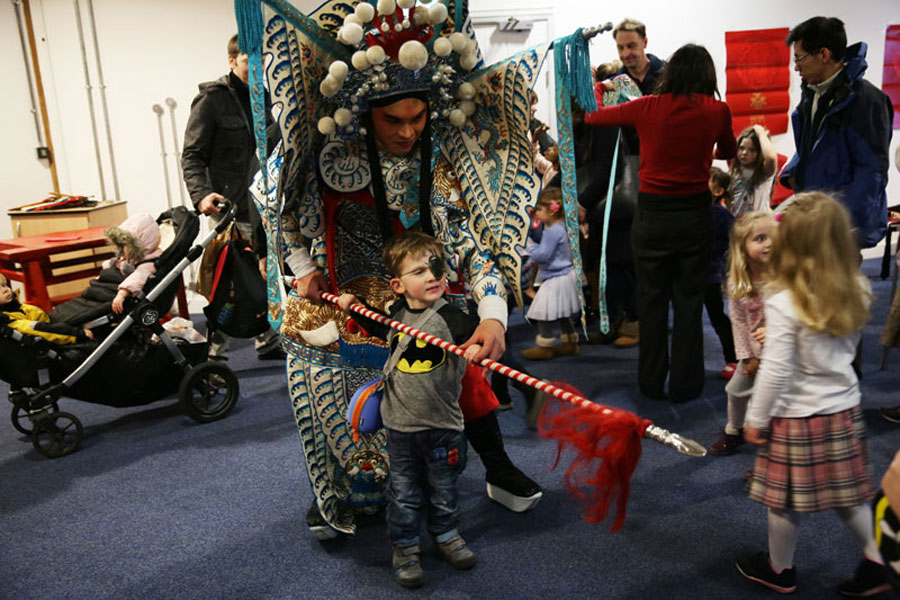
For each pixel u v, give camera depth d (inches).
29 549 97.7
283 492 110.3
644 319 133.4
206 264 152.7
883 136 113.4
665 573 85.5
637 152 160.2
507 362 128.9
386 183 83.1
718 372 148.8
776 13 235.0
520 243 83.3
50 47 222.8
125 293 130.0
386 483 94.4
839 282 72.1
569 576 85.9
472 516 100.2
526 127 80.0
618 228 163.3
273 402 148.5
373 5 75.1
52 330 126.0
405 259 79.4
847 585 78.7
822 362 73.7
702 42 235.9
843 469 74.9
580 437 69.9
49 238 187.5
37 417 125.0
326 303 87.9
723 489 103.4
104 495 112.0
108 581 89.7
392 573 88.7
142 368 133.6
